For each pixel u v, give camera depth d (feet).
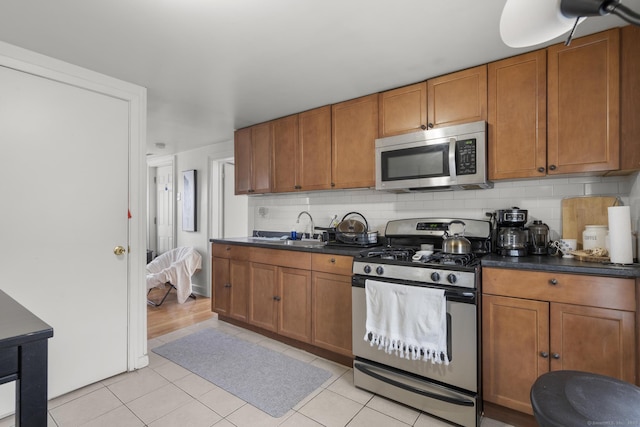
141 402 6.50
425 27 5.65
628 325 4.81
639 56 5.45
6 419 5.98
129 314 7.81
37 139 6.54
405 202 9.12
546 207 7.16
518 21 2.64
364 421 5.92
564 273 5.26
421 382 6.14
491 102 6.85
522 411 5.59
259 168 11.19
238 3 4.96
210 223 14.53
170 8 5.08
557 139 6.13
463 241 6.91
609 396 2.50
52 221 6.72
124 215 7.79
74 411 6.20
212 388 7.02
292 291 8.93
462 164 6.98
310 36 5.93
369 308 6.56
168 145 14.49
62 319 6.82
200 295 14.92
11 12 5.13
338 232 9.33
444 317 5.73
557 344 5.32
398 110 8.13
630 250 5.28
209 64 7.01
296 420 5.95
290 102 9.27
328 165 9.41
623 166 5.55
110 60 6.81
